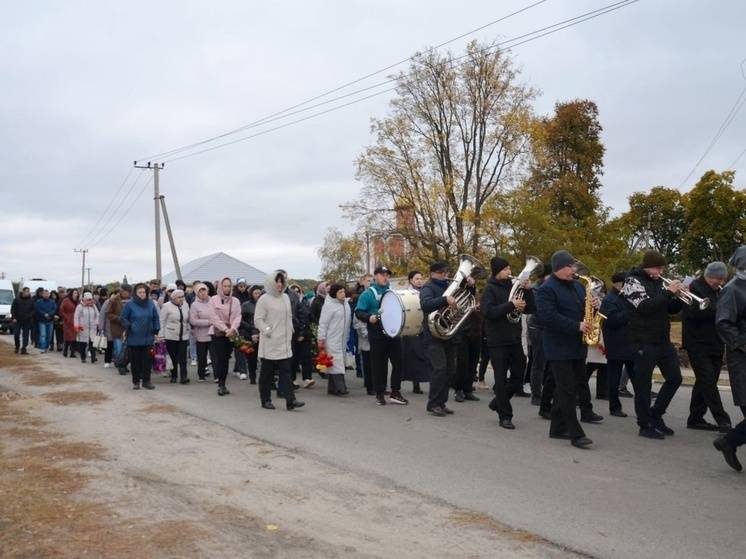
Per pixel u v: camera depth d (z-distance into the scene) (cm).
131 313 1305
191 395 1241
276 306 1077
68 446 813
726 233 4984
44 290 2212
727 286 724
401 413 1048
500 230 3216
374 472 707
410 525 556
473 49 3531
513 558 491
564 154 4891
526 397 1216
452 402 1155
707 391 891
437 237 3553
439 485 662
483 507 598
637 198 6381
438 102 3544
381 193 3650
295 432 902
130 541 512
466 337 1145
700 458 764
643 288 857
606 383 1195
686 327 898
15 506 589
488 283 937
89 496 621
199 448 811
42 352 2189
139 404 1127
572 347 819
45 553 487
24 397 1191
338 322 1249
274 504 606
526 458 764
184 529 539
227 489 648
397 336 1102
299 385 1352
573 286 845
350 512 587
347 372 1673
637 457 769
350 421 980
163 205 3928
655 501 613
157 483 665
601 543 517
